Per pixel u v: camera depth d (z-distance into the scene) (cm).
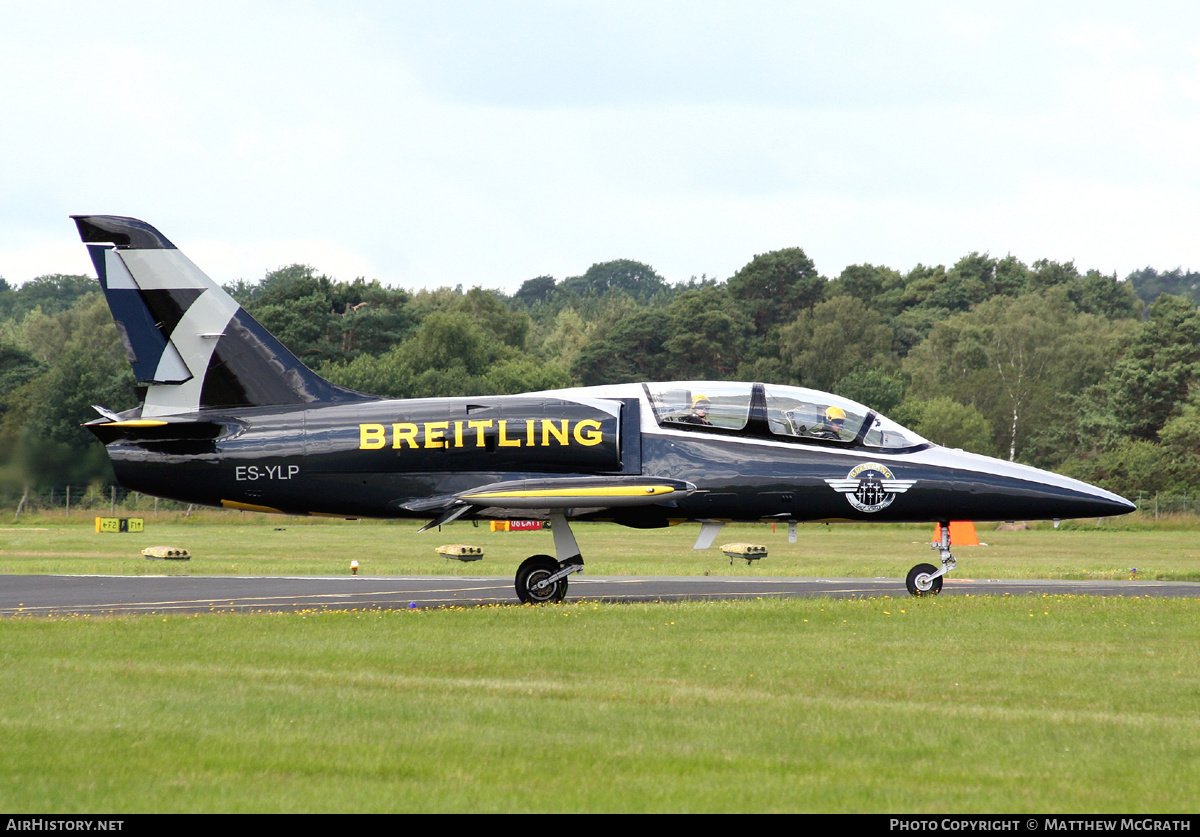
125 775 2748
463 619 5559
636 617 5628
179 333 7025
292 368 7062
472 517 6900
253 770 2794
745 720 3344
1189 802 2598
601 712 3438
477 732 3178
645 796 2598
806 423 7069
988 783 2731
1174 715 3475
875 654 4519
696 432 6981
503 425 6738
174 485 6875
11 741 3056
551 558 6894
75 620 5531
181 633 5072
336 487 6781
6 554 13188
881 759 2931
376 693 3722
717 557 13262
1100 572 9969
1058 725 3309
